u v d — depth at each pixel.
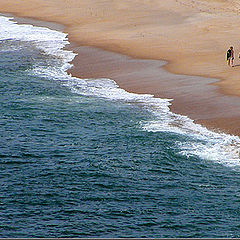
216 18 176.38
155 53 139.75
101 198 68.44
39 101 106.19
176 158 79.88
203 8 192.00
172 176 74.62
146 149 82.88
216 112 97.75
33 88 114.88
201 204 67.06
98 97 109.00
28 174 74.88
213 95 106.44
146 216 64.38
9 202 67.25
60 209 65.88
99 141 86.25
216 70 122.69
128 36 159.00
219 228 61.91
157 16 184.00
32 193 69.44
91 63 134.62
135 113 99.12
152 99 106.62
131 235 60.56
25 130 90.94
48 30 176.00
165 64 129.88
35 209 65.81
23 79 121.94
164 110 100.25
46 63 136.38
